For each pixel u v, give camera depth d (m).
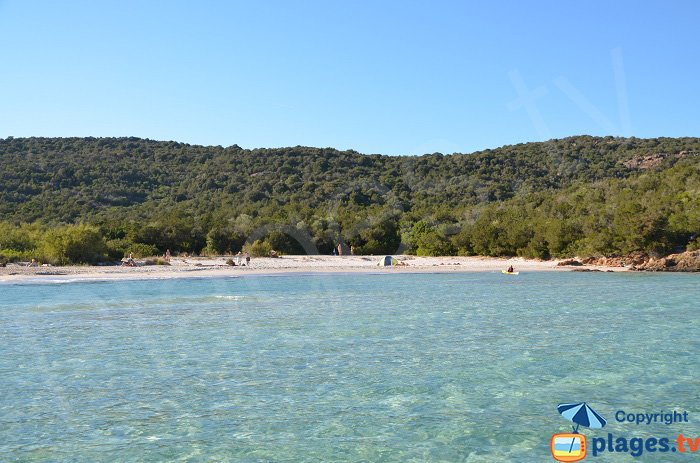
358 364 18.58
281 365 18.47
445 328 25.20
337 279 51.75
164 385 16.25
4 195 103.75
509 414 13.84
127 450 11.76
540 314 29.45
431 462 11.19
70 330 24.56
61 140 153.62
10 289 40.50
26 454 11.54
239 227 85.88
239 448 11.86
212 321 27.09
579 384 16.25
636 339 22.56
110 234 79.94
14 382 16.48
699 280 49.91
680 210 65.19
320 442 12.16
